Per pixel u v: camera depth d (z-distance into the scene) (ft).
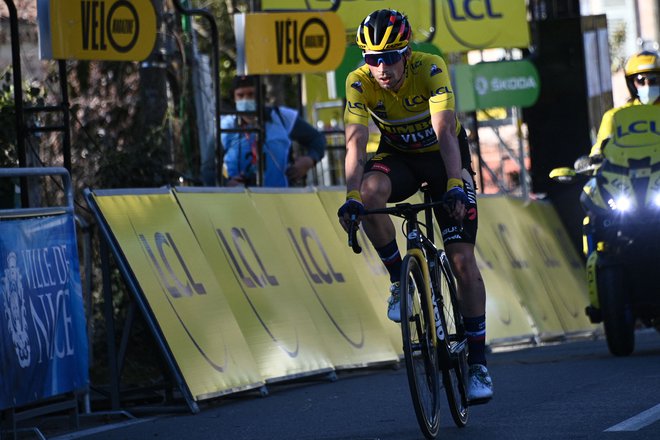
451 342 46.44
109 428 53.78
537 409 50.08
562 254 107.14
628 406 49.26
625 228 71.26
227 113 79.77
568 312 100.89
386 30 42.50
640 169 72.33
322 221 74.79
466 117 121.39
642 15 281.95
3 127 69.92
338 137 113.80
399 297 41.83
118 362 58.90
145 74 83.05
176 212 62.64
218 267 63.62
